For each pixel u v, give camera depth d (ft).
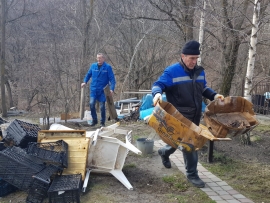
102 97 28.99
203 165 18.42
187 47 13.88
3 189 13.93
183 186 15.28
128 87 64.85
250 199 14.10
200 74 14.53
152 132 26.09
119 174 15.58
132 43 61.72
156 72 64.69
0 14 44.04
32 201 13.29
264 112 35.55
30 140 16.61
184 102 14.25
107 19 61.16
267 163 18.98
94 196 13.98
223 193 14.65
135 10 57.88
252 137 24.34
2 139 16.94
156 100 12.78
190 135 12.26
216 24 27.99
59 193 13.03
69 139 15.74
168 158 17.49
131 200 13.69
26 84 68.49
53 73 63.57
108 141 15.87
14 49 70.03
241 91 40.01
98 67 28.76
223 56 30.96
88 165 15.80
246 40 26.27
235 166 18.26
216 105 13.87
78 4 61.72
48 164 14.46
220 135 13.02
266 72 49.24
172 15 28.94
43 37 64.39
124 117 33.09
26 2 59.16
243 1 25.55
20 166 13.66
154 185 15.48
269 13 21.74
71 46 63.31
